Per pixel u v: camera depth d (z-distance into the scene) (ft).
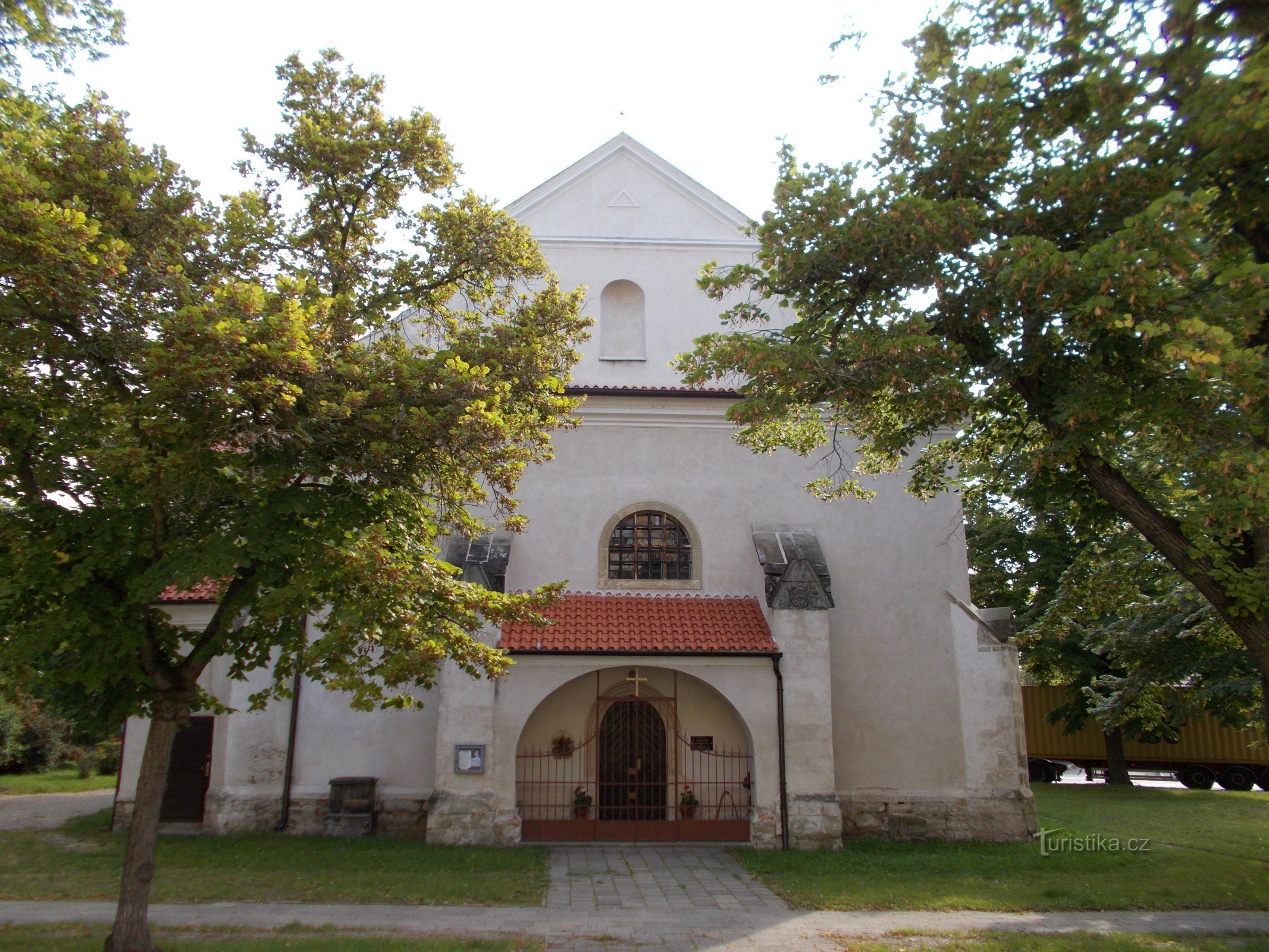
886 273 38.27
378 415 28.89
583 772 54.80
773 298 63.77
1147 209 30.22
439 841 49.55
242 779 53.21
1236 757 102.22
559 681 51.72
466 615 33.01
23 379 28.35
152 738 29.66
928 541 59.47
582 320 37.40
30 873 41.93
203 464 28.32
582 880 43.45
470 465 32.17
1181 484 42.78
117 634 28.60
